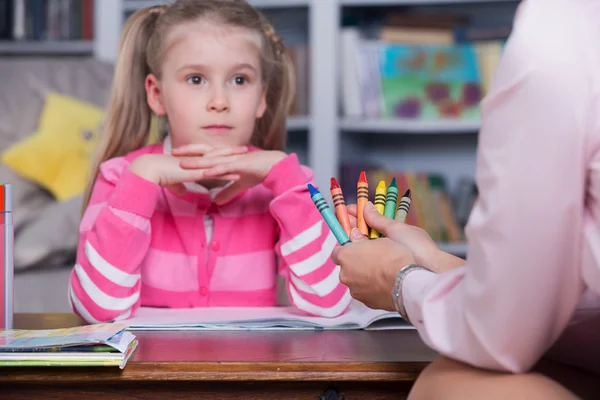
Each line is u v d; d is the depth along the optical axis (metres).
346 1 3.31
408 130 3.29
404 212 1.11
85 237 1.34
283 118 1.58
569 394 0.74
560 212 0.69
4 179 2.72
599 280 0.69
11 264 1.19
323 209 1.01
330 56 3.26
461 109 3.23
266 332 1.19
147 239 1.29
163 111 1.46
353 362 0.94
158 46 1.42
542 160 0.69
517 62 0.71
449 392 0.76
